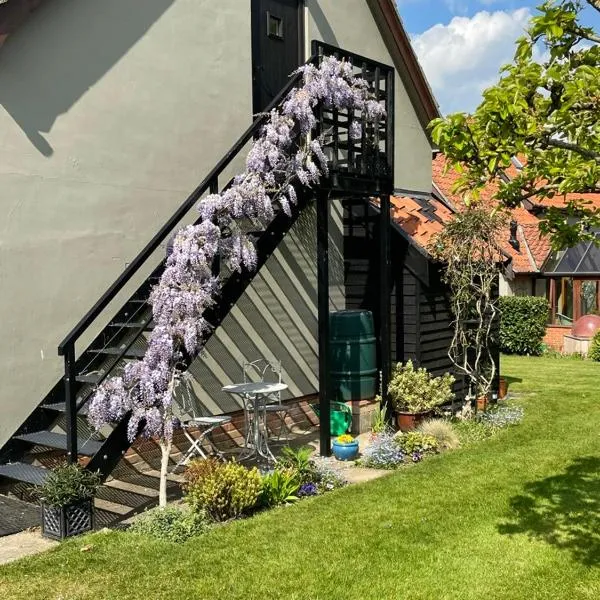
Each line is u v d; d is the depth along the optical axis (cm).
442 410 980
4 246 638
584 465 732
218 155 847
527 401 1116
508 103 363
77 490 539
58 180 679
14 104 643
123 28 735
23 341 654
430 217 1084
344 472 732
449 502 617
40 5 660
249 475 601
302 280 984
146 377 588
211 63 835
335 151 804
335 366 927
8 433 643
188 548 513
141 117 756
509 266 1035
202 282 640
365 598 436
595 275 1912
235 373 873
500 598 435
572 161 393
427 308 968
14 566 479
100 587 448
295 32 1000
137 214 754
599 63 407
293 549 511
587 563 485
